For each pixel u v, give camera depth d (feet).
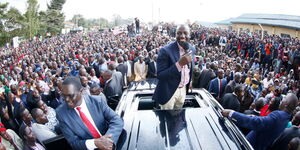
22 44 102.06
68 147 9.82
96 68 27.71
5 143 11.37
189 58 7.63
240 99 15.52
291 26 88.22
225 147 6.52
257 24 120.78
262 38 67.21
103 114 7.67
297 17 108.99
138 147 6.67
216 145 6.61
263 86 25.35
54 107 18.67
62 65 32.55
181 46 8.61
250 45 59.06
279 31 102.12
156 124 7.81
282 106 9.80
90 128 7.30
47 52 58.03
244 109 16.81
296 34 89.35
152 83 12.82
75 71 26.04
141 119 8.15
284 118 9.49
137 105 9.52
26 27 130.00
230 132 7.27
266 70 43.65
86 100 7.48
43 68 34.99
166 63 8.46
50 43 90.99
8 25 119.96
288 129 10.53
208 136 7.05
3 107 16.62
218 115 8.45
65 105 7.39
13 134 12.61
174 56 8.43
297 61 39.50
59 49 61.98
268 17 126.11
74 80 7.13
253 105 15.64
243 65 38.06
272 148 10.52
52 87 20.84
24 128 11.24
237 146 6.56
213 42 76.54
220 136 7.05
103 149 6.61
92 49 55.52
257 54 53.31
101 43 70.59
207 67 26.96
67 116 7.22
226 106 14.75
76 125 7.22
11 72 34.42
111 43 66.64
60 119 7.29
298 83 26.00
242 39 64.34
